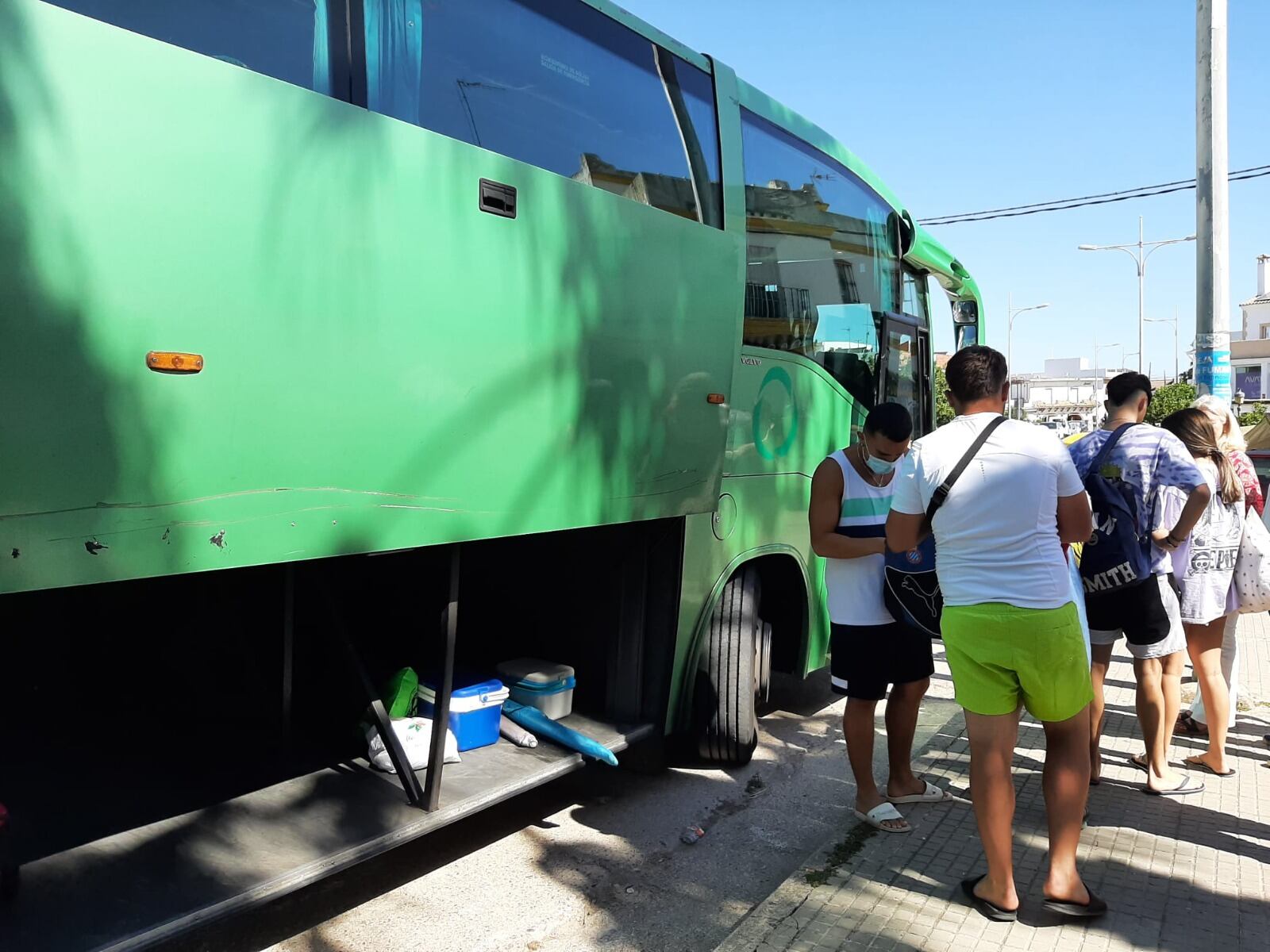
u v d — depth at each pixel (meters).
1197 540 4.44
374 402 2.63
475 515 2.97
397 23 2.91
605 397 3.51
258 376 2.34
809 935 3.09
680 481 3.98
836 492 3.94
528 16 3.41
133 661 3.05
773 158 4.93
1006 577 3.05
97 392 2.04
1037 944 3.05
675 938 3.32
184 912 2.42
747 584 4.80
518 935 3.30
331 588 3.33
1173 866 3.59
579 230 3.37
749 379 4.71
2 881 2.42
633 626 4.25
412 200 2.73
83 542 2.03
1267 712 5.70
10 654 2.77
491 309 3.00
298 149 2.42
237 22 2.49
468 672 3.89
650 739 4.52
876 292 6.09
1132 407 4.18
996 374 3.27
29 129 1.92
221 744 3.28
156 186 2.12
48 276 1.96
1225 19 6.79
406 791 3.19
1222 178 6.87
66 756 2.91
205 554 2.25
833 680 4.11
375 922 3.37
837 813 4.45
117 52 2.06
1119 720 5.53
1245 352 60.28
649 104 4.02
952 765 4.78
